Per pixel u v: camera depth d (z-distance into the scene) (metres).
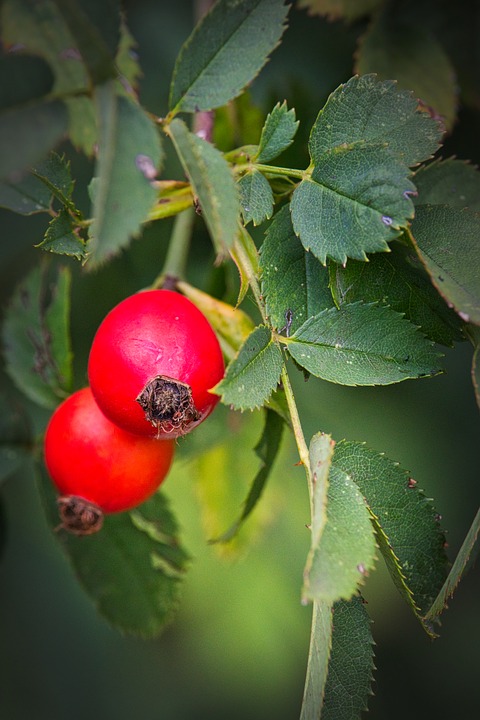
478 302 0.20
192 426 0.21
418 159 0.20
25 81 0.19
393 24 0.25
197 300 0.22
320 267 0.20
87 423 0.21
